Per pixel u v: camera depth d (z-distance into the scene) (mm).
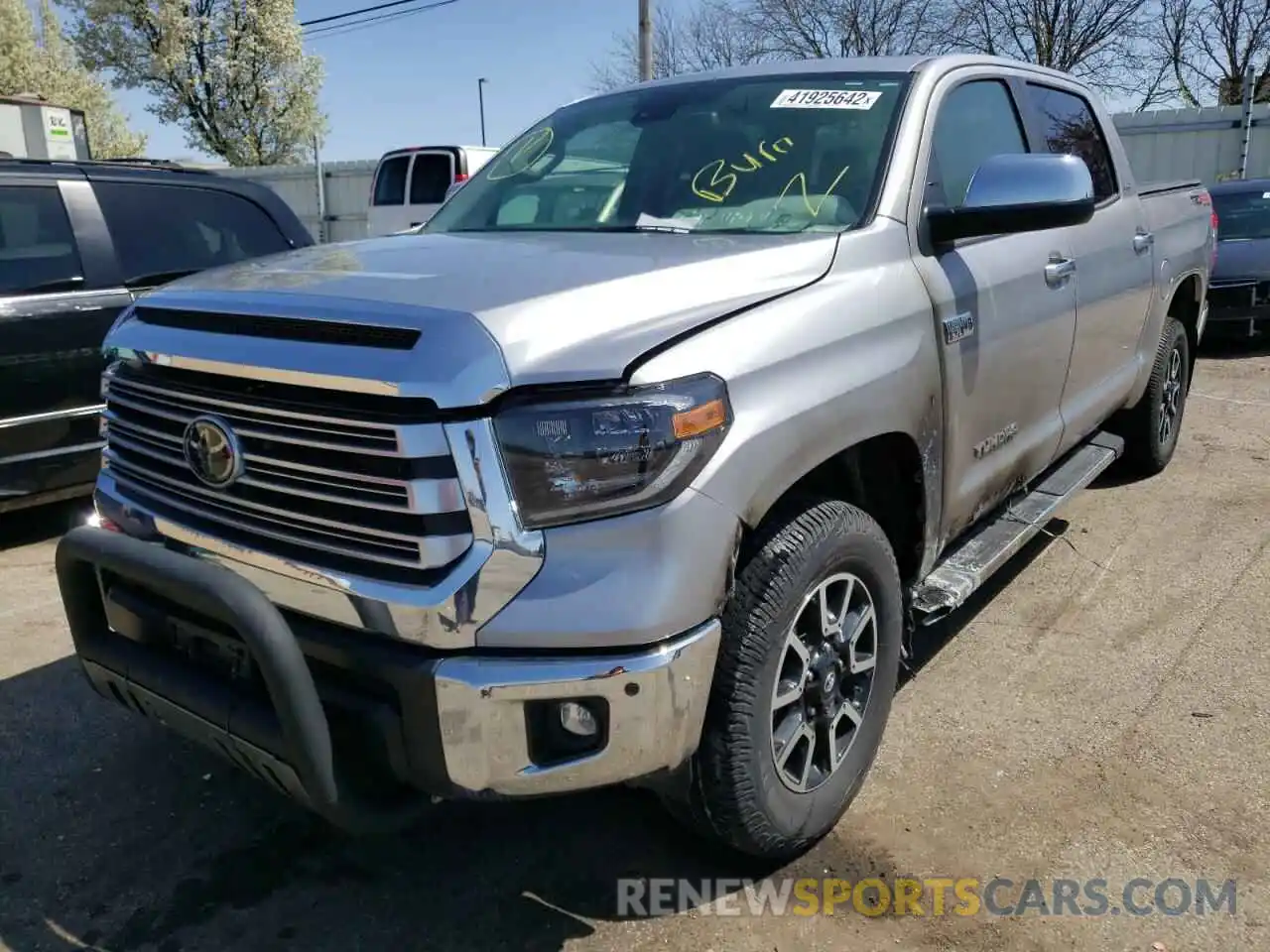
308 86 30438
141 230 5641
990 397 3365
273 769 2230
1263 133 14484
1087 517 5410
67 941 2529
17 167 5230
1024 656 3902
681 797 2496
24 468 5109
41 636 4258
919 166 3139
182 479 2479
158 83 29641
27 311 5051
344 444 2119
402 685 2129
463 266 2518
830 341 2553
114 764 3314
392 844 2883
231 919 2600
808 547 2473
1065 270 3826
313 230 21828
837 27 27016
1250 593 4398
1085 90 4688
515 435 2035
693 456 2152
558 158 3688
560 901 2643
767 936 2504
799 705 2621
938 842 2836
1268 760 3176
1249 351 10438
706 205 3164
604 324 2188
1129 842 2812
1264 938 2447
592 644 2088
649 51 18281
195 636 2383
